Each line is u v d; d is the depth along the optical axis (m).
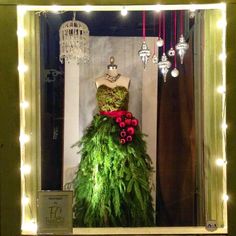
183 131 1.85
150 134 1.85
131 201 1.66
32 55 1.67
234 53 1.46
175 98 1.85
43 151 1.75
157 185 1.83
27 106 1.63
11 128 1.46
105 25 1.82
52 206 1.49
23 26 1.57
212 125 1.71
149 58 1.84
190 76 1.82
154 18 1.79
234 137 1.47
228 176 1.46
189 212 1.81
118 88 1.78
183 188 1.83
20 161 1.47
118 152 1.66
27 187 1.59
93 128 1.75
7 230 1.45
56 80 1.82
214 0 1.46
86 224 1.64
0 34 1.45
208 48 1.72
